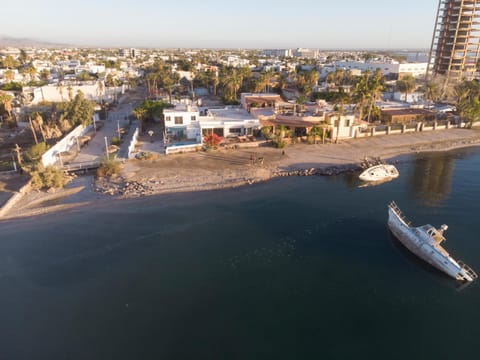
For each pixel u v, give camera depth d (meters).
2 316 26.73
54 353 23.48
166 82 133.50
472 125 89.00
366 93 77.06
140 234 38.25
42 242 36.69
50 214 42.66
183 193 48.59
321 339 24.59
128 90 148.38
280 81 132.88
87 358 23.08
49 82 127.50
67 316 26.66
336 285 30.27
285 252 35.09
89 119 78.69
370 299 28.62
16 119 82.69
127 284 30.19
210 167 57.53
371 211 44.22
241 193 49.06
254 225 40.44
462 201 47.22
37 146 55.69
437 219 42.03
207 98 130.50
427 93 115.56
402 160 64.25
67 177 52.81
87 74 142.88
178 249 35.47
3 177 51.75
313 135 71.56
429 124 85.19
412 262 33.78
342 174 57.25
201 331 25.17
